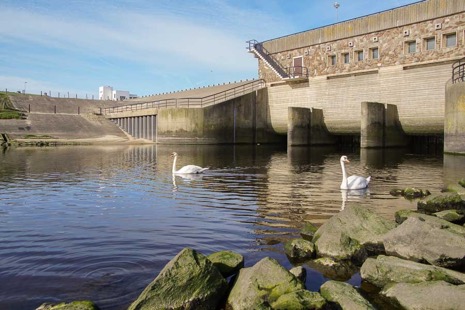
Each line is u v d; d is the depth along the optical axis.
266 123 52.53
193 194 15.12
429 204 11.98
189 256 6.45
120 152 35.94
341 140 48.03
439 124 35.75
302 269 7.09
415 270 6.82
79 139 50.81
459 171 21.08
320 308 5.62
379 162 26.59
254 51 53.44
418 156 30.89
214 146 45.78
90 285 6.71
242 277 6.61
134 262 7.75
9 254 8.18
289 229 10.09
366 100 41.44
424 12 36.19
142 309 5.75
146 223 10.68
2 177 19.61
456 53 34.22
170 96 75.88
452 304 5.75
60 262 7.73
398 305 6.19
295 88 48.88
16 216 11.52
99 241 9.06
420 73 36.84
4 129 50.44
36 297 6.29
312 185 17.17
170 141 48.84
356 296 6.01
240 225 10.46
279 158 30.38
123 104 78.31
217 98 56.16
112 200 13.94
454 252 7.52
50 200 13.91
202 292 6.14
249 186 16.97
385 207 12.59
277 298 5.89
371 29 40.50
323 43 45.53
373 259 7.36
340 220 9.29
